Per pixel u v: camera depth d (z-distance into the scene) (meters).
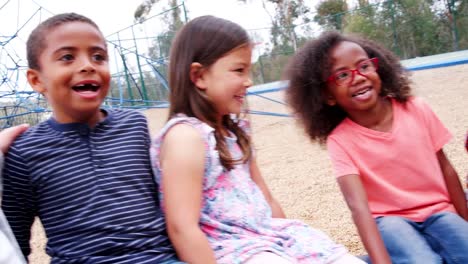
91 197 1.58
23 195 1.60
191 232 1.53
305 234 1.81
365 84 2.00
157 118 12.47
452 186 2.09
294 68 2.19
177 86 1.73
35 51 1.66
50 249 1.60
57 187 1.58
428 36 22.84
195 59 1.69
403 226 1.91
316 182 4.79
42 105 12.55
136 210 1.61
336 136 2.11
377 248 1.81
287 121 9.70
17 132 1.66
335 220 3.60
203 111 1.70
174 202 1.56
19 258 1.41
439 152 2.12
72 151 1.62
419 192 2.02
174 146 1.59
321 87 2.11
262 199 1.82
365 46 2.17
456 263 1.80
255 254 1.60
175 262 1.55
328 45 2.08
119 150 1.68
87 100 1.63
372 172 2.04
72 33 1.62
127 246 1.55
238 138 1.87
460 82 10.30
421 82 11.34
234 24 1.74
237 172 1.77
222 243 1.63
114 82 21.25
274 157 6.46
